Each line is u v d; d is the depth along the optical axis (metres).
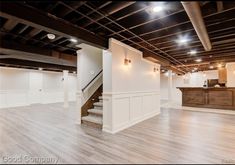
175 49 5.29
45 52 4.92
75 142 3.28
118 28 3.37
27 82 9.80
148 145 3.11
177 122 5.03
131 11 2.61
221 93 7.68
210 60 7.49
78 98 4.91
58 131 4.05
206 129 4.21
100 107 5.08
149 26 3.40
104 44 3.82
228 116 6.03
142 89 5.37
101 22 3.08
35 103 10.18
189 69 11.30
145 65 5.61
